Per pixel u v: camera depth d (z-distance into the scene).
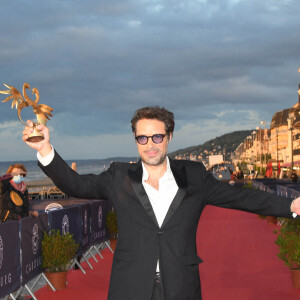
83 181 2.85
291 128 64.12
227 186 3.10
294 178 33.34
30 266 6.77
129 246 2.88
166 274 2.84
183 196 2.94
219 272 8.62
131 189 2.93
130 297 2.81
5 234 5.87
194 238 3.00
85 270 8.95
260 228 14.85
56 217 7.80
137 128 2.98
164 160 3.00
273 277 8.12
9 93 2.47
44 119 2.63
